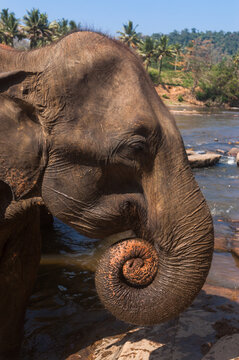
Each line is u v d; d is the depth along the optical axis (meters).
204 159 12.59
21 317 3.24
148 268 2.20
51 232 6.14
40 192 2.41
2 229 2.64
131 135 2.17
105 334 3.34
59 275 4.72
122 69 2.21
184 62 99.12
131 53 2.30
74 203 2.37
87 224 2.41
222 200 8.45
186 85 84.25
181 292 2.13
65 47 2.23
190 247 2.14
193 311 3.35
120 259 2.18
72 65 2.20
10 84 2.25
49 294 4.26
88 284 4.52
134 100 2.18
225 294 3.84
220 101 78.44
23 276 3.08
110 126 2.20
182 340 2.86
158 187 2.20
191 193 2.18
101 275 2.19
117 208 2.33
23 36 64.56
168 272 2.16
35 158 2.32
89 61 2.19
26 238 3.03
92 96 2.20
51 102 2.22
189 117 39.41
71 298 4.20
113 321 3.57
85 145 2.23
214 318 3.22
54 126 2.25
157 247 2.25
